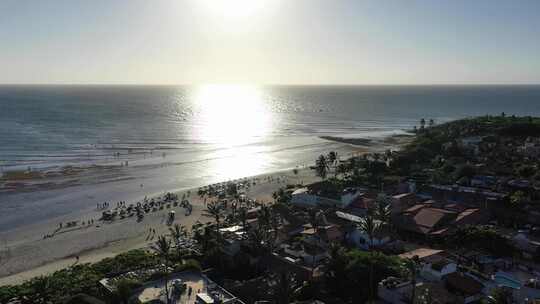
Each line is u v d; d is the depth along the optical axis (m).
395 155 161.75
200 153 193.38
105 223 102.62
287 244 78.94
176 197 124.38
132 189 134.25
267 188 135.62
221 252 74.69
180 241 86.75
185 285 58.72
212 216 107.06
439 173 129.25
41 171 152.38
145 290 58.12
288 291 52.72
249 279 66.81
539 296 53.53
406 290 55.31
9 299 59.31
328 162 164.75
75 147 198.12
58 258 82.50
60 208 113.94
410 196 105.88
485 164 139.00
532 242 74.19
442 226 86.81
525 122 188.25
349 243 81.56
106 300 57.50
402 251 76.75
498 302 52.78
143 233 96.00
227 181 144.62
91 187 134.88
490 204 98.88
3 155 177.38
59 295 59.66
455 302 53.56
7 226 100.19
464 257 72.12
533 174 122.31
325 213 96.88
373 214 92.56
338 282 61.31
